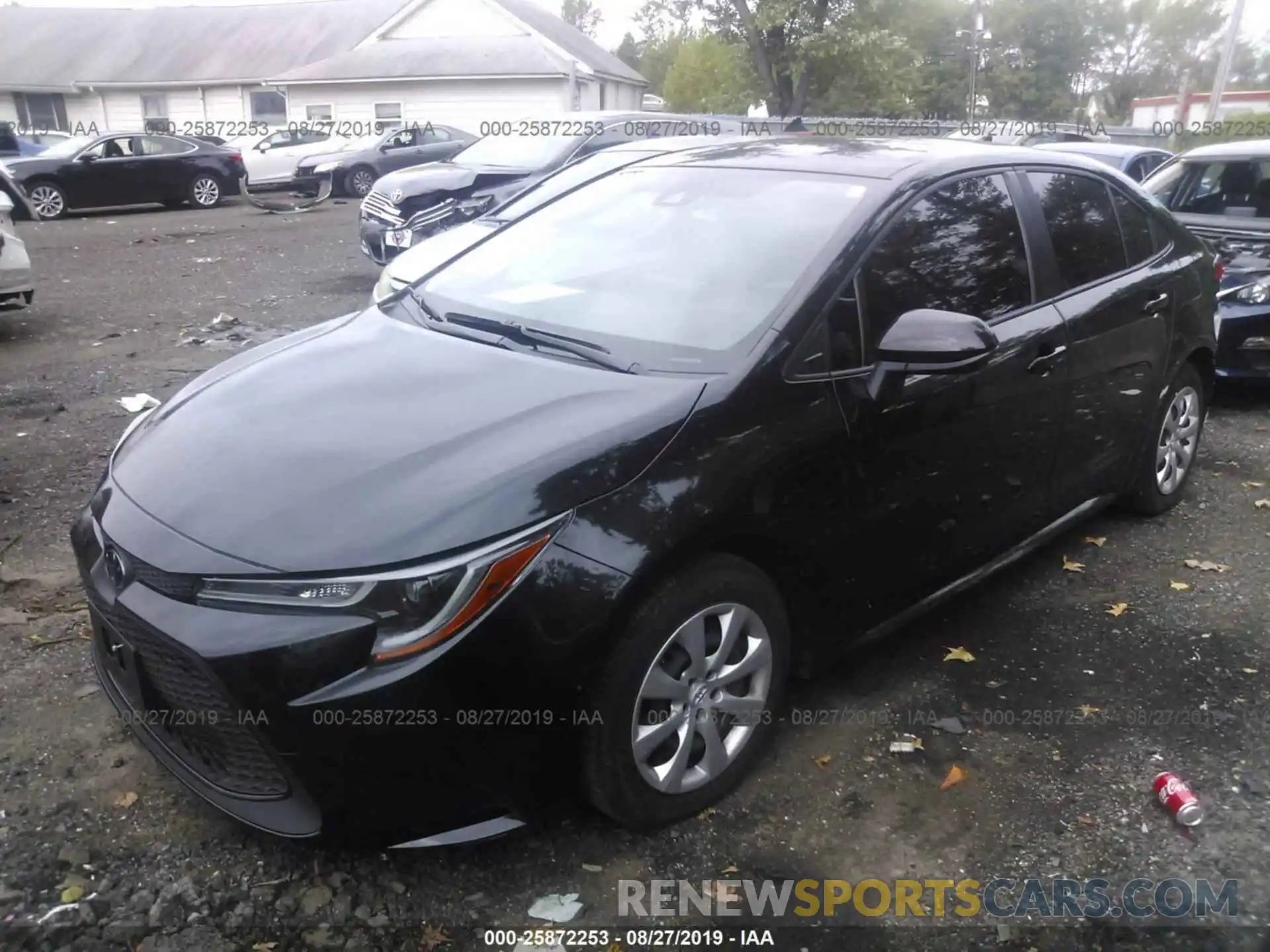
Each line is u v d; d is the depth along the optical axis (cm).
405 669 237
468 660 240
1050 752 329
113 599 262
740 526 279
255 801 256
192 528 256
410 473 259
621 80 3384
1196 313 478
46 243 1462
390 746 240
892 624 352
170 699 261
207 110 3281
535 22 3164
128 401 659
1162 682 369
